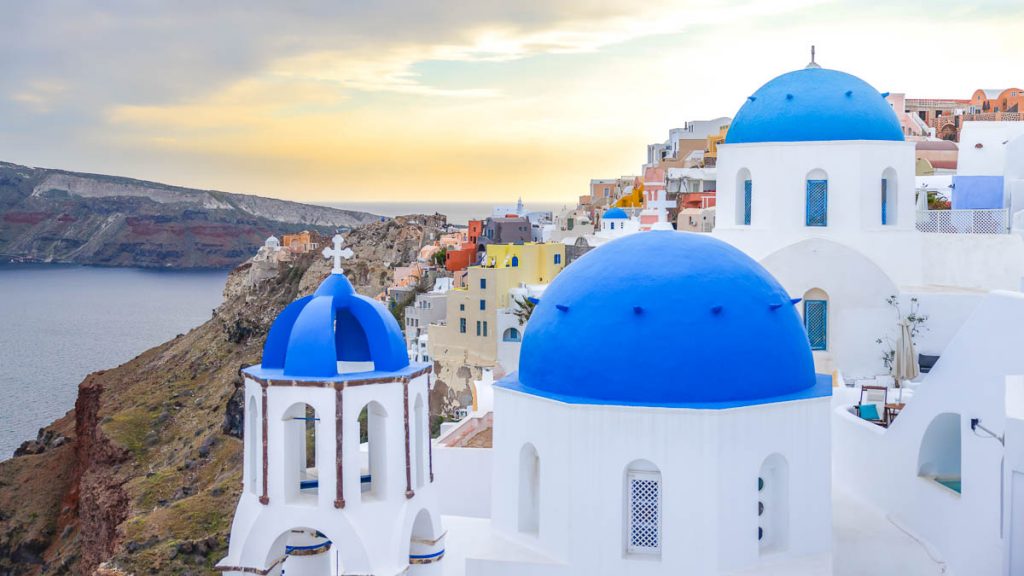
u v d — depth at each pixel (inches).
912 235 1382.9
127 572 2228.1
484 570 860.6
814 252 1328.7
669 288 858.1
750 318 861.2
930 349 1320.1
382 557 710.5
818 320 1339.8
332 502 706.8
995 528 820.0
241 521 731.4
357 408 709.3
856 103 1386.6
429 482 758.5
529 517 896.9
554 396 865.5
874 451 1029.8
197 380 4680.1
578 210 5034.5
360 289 4847.4
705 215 3127.5
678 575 814.5
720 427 807.1
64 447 4576.8
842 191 1365.7
